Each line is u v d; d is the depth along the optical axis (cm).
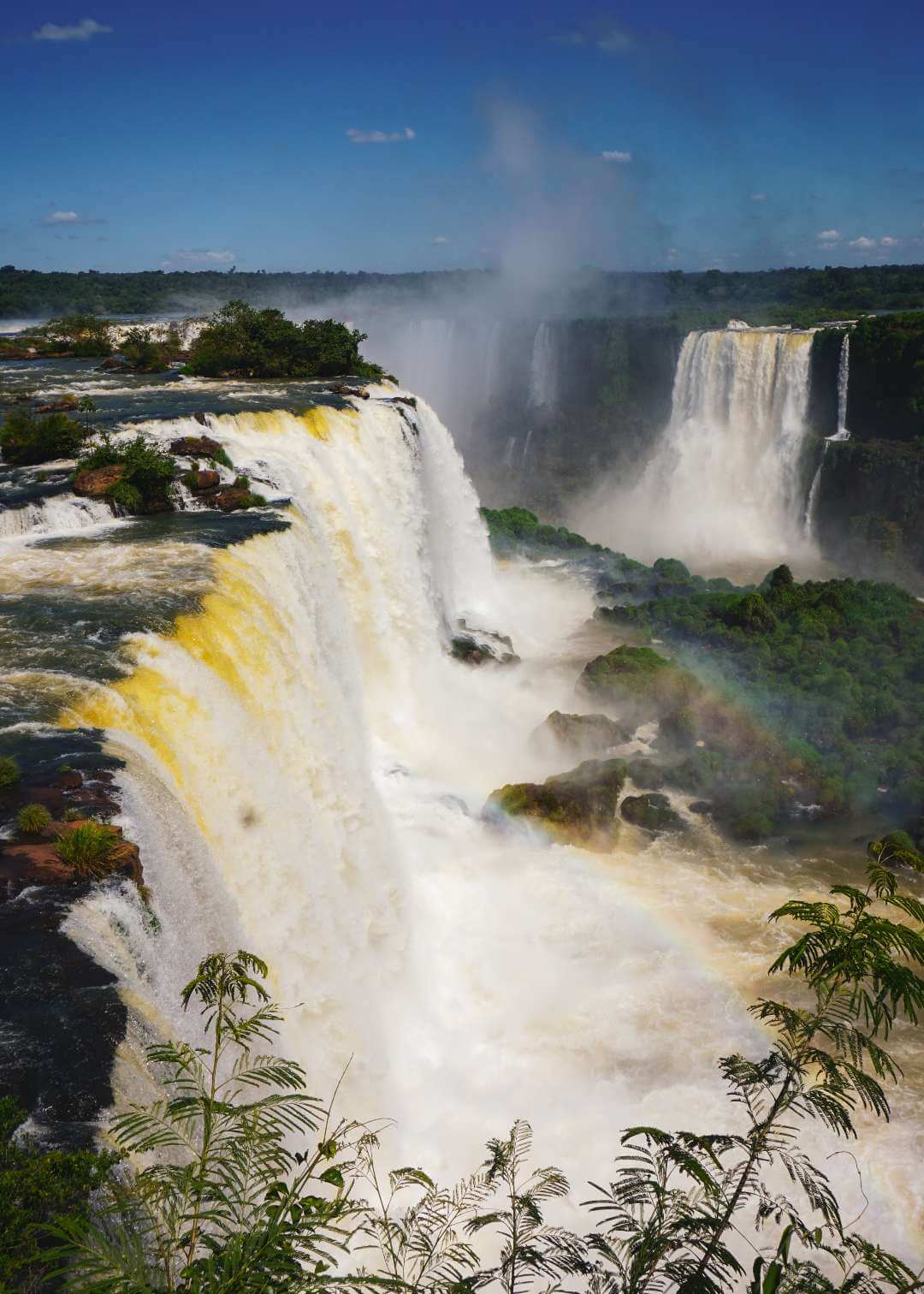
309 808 2253
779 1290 759
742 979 2358
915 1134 1891
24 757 1590
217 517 2902
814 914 813
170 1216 688
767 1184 1755
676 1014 2238
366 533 3638
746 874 2788
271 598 2553
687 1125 1922
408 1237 995
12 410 3928
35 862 1341
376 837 2483
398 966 2317
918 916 802
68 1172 812
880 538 6500
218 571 2428
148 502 2939
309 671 2517
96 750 1619
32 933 1216
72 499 2858
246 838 1906
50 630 2058
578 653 4322
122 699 1822
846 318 10025
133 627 2070
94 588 2303
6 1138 923
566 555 5716
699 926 2559
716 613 4506
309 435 3656
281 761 2231
